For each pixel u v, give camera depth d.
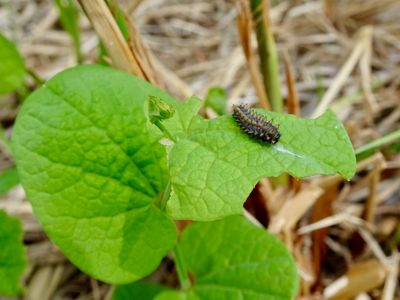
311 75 0.28
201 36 0.30
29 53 0.28
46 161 0.14
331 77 0.28
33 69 0.28
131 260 0.15
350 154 0.13
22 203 0.23
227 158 0.13
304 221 0.22
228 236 0.17
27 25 0.30
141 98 0.15
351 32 0.29
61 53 0.29
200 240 0.17
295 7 0.30
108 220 0.15
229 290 0.16
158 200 0.15
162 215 0.15
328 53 0.28
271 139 0.13
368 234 0.21
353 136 0.24
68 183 0.15
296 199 0.19
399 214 0.22
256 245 0.16
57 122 0.15
